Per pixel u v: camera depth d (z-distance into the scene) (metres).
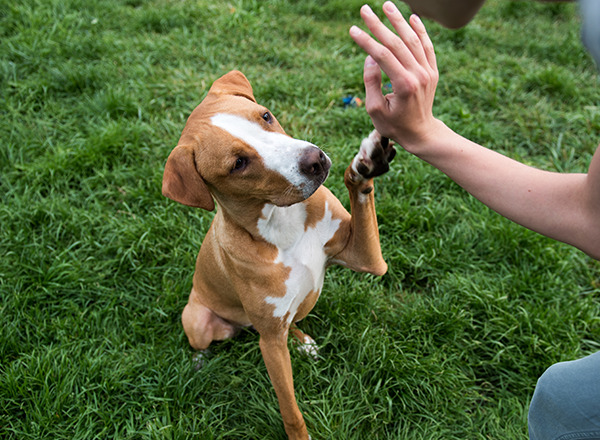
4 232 3.86
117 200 4.18
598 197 1.32
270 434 2.86
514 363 3.08
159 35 5.94
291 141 2.19
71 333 3.34
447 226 3.89
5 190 4.21
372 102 1.42
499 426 2.79
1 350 3.18
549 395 1.79
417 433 2.80
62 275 3.62
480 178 1.50
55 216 3.97
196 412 3.01
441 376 2.99
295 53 5.64
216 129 2.19
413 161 4.25
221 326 3.29
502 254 3.65
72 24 5.89
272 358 2.59
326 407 2.88
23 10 5.95
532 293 3.42
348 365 3.10
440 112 4.77
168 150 4.45
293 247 2.55
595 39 1.02
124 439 2.86
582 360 1.73
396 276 3.60
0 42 5.63
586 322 3.22
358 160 2.09
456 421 2.89
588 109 4.85
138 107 4.80
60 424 2.89
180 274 3.63
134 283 3.65
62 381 3.01
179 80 5.19
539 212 1.45
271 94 5.01
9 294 3.51
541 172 1.48
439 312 3.26
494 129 4.62
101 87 5.12
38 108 4.95
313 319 3.38
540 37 6.06
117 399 3.06
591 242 1.41
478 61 5.50
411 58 1.31
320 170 2.17
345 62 5.42
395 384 2.97
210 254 2.85
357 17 6.38
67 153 4.32
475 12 1.13
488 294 3.34
